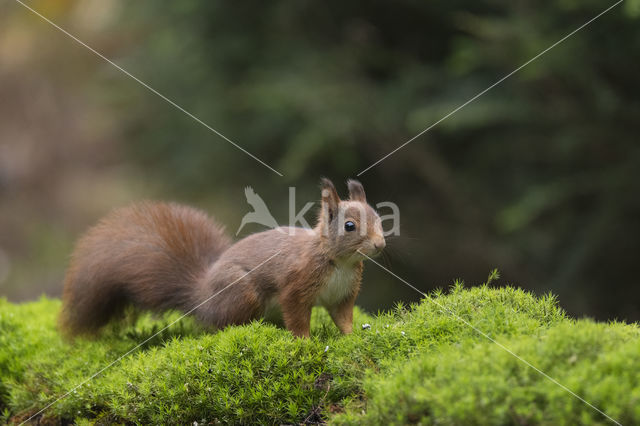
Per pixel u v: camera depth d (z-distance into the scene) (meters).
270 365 5.38
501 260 13.46
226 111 15.45
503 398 4.11
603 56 11.62
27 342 7.36
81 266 6.96
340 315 6.40
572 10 11.55
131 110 16.77
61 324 7.12
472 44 12.72
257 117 15.02
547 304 5.69
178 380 5.46
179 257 6.90
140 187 17.59
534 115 12.36
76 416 5.98
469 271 13.95
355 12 15.01
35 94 23.33
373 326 5.69
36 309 8.84
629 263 12.45
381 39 15.27
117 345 6.99
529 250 13.16
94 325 7.04
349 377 5.18
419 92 14.11
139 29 17.58
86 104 21.53
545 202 11.60
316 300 6.21
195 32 15.84
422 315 5.63
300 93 13.77
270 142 15.27
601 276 12.62
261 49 15.55
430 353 4.96
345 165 14.02
